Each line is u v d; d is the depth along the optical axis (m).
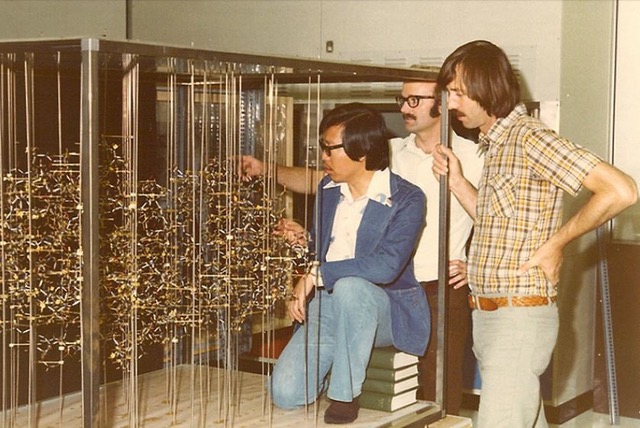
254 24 5.21
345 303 3.15
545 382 4.67
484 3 4.59
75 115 3.36
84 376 2.41
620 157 5.11
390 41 4.86
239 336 4.14
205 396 3.42
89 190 2.36
